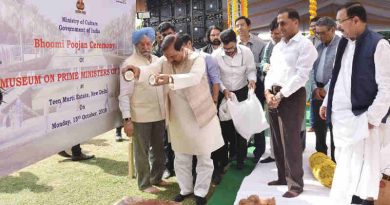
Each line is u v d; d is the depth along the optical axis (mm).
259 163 4434
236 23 4664
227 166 4473
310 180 3807
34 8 2285
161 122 3730
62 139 2607
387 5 10438
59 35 2520
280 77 3227
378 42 2557
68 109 2652
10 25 2111
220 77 4211
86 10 2807
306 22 10914
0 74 2059
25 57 2230
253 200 2932
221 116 4051
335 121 2871
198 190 3396
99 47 3014
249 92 4109
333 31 4105
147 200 2805
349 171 2824
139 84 3477
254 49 4652
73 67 2684
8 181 4258
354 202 3232
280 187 3617
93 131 3006
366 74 2629
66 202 3639
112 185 4082
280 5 10914
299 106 3193
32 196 3797
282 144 3514
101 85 3084
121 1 3314
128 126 3369
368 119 2604
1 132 2088
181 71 3143
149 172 3855
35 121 2336
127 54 3484
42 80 2377
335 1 10477
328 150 4758
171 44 3020
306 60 3049
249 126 3996
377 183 2740
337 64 2904
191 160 3521
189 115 3223
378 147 2707
